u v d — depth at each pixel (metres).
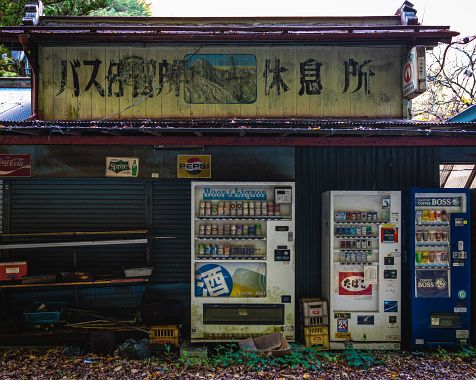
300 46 8.41
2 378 6.14
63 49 8.33
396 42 8.39
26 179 8.08
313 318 7.50
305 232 8.20
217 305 7.46
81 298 8.12
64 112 8.34
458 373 6.44
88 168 7.98
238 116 8.40
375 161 8.26
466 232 7.39
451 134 6.55
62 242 7.86
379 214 7.64
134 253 8.21
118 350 7.09
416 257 7.43
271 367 6.59
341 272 7.55
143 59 8.37
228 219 7.56
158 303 7.40
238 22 8.66
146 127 6.32
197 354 7.02
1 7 12.98
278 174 8.08
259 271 7.61
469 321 7.39
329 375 6.33
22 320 7.60
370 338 7.47
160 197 8.20
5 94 11.20
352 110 8.44
